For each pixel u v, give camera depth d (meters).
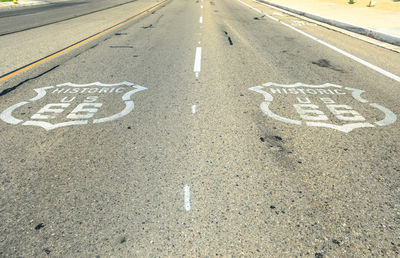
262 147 2.97
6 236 1.94
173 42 8.09
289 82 4.89
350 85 4.75
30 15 14.79
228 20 12.52
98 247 1.86
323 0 19.75
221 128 3.35
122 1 22.73
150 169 2.62
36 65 5.84
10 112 3.73
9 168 2.64
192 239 1.92
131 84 4.76
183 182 2.45
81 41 8.28
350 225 2.04
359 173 2.57
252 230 1.99
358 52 7.02
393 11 13.04
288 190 2.36
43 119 3.55
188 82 4.88
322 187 2.40
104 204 2.21
